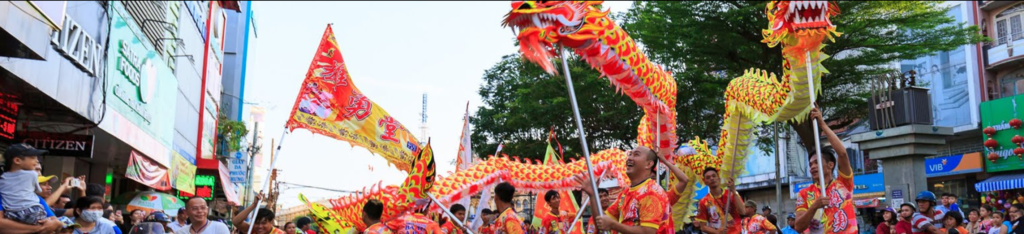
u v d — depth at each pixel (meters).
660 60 20.44
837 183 6.06
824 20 6.08
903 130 16.41
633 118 22.42
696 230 10.26
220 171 23.89
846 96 21.12
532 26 4.84
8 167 5.59
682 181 6.45
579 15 4.97
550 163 12.12
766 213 12.17
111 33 13.25
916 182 16.30
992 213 12.10
